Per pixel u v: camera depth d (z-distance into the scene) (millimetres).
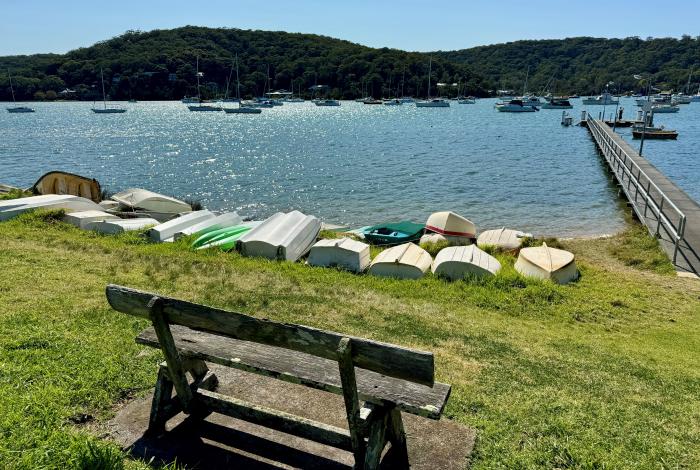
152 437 3826
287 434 3924
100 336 5469
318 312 7406
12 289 6977
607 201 24031
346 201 25125
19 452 3336
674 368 6531
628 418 4723
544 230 18984
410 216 21969
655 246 13781
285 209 23484
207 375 4336
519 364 5980
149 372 4738
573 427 4383
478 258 11125
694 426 4711
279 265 11320
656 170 26047
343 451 3742
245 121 90312
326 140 56312
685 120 80062
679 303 9766
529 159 39094
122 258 9875
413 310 7977
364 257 11945
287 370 3484
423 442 3955
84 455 3311
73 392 4238
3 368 4480
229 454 3672
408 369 2898
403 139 56562
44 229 13070
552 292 9781
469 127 72938
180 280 8602
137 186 29453
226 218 15961
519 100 112250
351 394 3127
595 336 7934
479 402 4766
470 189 27625
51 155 43875
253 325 3250
